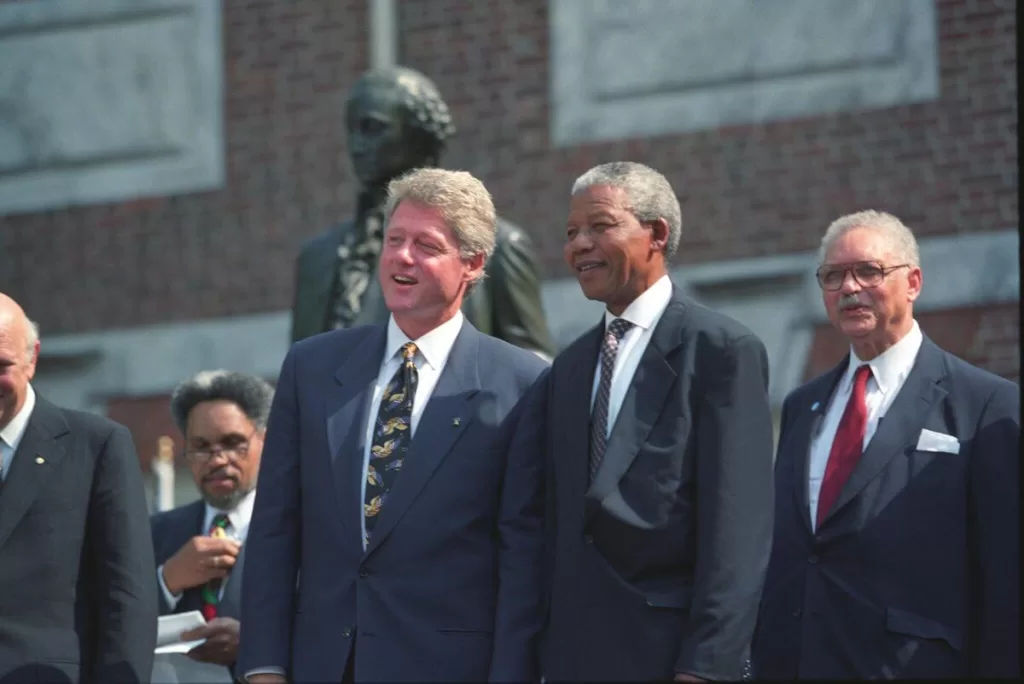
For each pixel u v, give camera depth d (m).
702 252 34.50
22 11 39.09
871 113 34.19
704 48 35.19
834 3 34.59
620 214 14.66
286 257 37.03
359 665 14.15
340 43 37.25
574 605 14.11
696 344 14.40
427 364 15.06
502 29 36.12
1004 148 33.56
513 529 14.62
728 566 13.70
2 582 15.95
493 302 21.59
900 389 15.77
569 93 35.69
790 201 34.31
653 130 35.19
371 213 22.14
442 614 14.31
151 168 38.03
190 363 37.09
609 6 35.69
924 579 15.05
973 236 33.41
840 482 15.63
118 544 16.27
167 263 37.69
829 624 15.09
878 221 16.45
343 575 14.38
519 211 35.53
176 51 38.28
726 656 13.50
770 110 34.69
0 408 16.34
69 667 15.91
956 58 33.97
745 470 13.97
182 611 18.66
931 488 15.23
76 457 16.48
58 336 37.84
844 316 16.20
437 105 22.02
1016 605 15.00
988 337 32.91
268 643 14.35
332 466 14.60
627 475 14.14
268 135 37.50
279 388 15.16
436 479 14.54
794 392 16.83
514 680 14.09
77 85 38.75
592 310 34.62
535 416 14.91
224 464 19.28
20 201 38.56
